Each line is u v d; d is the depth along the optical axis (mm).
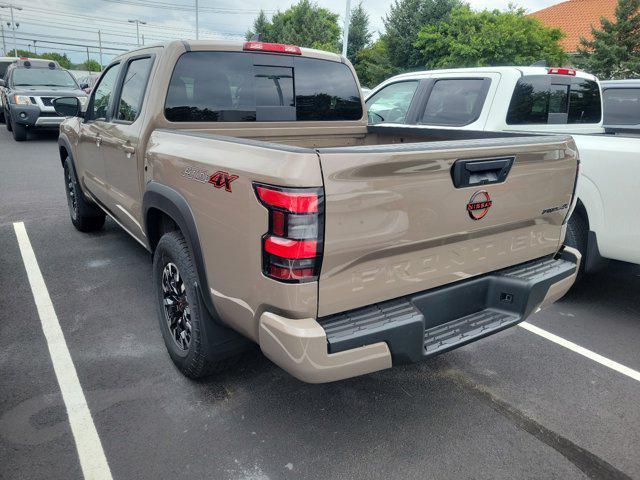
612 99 6094
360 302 2053
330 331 1967
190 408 2643
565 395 2889
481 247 2430
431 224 2143
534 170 2510
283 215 1847
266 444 2404
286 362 1953
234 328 2354
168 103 3107
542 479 2256
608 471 2314
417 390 2893
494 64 24094
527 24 23734
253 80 3404
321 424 2562
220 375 2943
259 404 2699
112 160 3754
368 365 2018
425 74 5199
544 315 3959
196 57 3168
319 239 1849
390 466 2295
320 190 1814
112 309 3734
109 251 4953
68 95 12781
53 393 2723
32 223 5867
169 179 2668
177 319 2867
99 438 2398
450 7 30078
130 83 3553
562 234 2871
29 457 2264
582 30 30328
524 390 2928
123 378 2881
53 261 4668
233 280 2188
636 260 3621
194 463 2268
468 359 3262
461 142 2254
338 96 3861
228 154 2186
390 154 1948
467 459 2355
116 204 3850
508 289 2533
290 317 1941
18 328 3424
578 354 3357
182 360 2793
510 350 3391
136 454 2307
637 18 25219
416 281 2209
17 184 7914
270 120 3525
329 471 2252
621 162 3557
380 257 2053
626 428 2613
